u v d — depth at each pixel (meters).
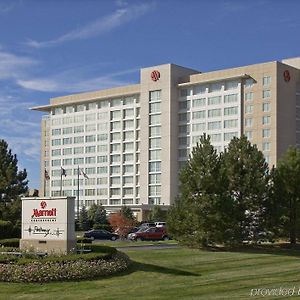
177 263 29.34
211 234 38.72
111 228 92.31
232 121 116.50
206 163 39.59
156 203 125.25
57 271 22.28
